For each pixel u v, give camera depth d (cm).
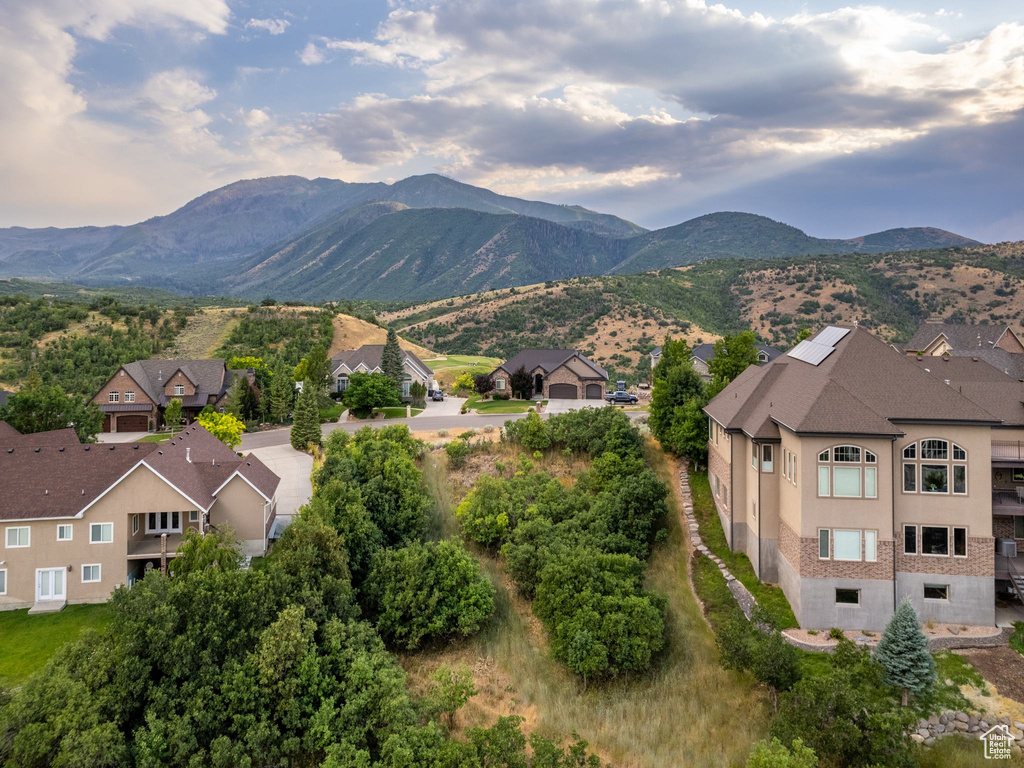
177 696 2080
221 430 4969
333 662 2378
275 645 2233
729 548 3441
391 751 2078
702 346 9000
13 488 2961
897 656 2222
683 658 2698
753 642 2283
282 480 4450
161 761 1938
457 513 3831
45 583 2877
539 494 3947
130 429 6481
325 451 4803
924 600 2647
